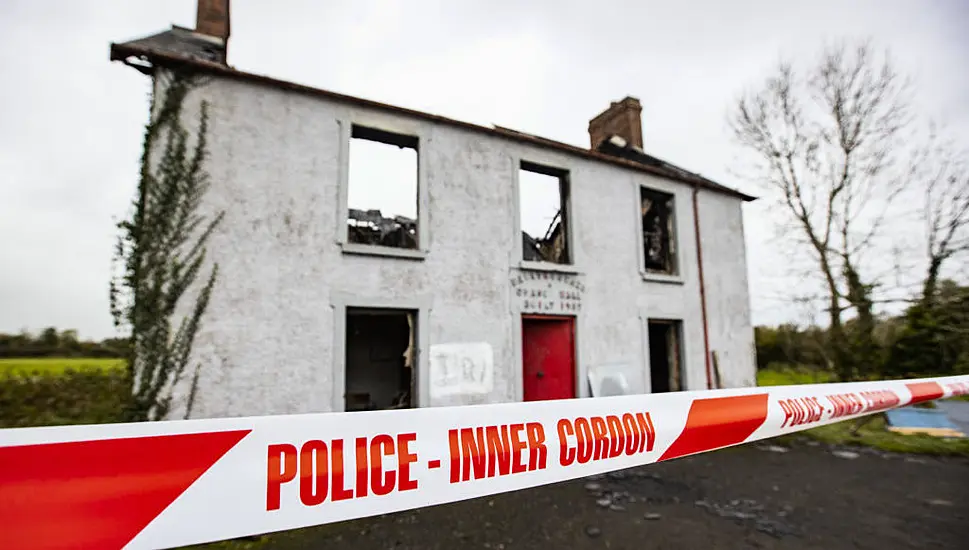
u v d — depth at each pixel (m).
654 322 10.83
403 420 1.64
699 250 11.46
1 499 1.09
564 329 9.40
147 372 5.82
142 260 6.01
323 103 7.42
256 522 1.33
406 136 8.16
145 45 6.62
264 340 6.52
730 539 4.47
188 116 6.51
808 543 4.38
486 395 8.05
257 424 1.41
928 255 14.51
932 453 8.16
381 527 4.85
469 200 8.44
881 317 15.24
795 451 8.35
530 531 4.71
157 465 1.25
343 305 7.07
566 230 9.83
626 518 5.05
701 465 7.36
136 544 1.19
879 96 15.38
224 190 6.59
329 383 6.82
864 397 3.37
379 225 8.95
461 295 8.08
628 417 2.17
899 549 4.25
